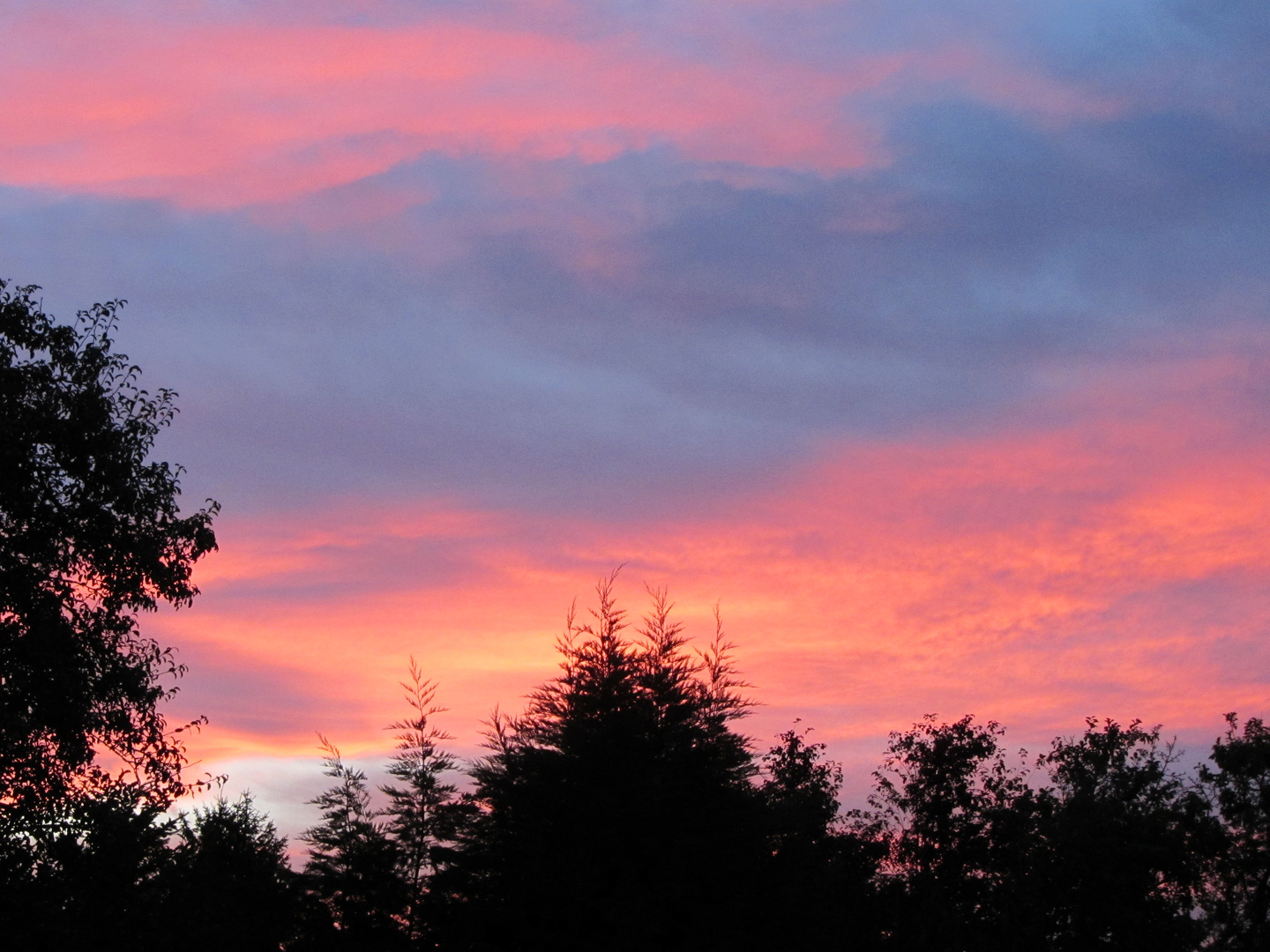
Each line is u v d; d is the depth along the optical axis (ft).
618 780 60.34
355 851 62.75
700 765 61.57
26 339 83.41
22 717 77.05
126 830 80.69
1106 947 128.77
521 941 58.23
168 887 82.99
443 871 62.13
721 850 59.26
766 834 61.62
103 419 84.53
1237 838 149.38
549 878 57.93
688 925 57.88
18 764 78.79
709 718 64.13
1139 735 147.02
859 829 136.36
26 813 78.69
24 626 80.64
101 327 87.30
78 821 79.77
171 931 79.15
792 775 127.13
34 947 77.30
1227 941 148.87
